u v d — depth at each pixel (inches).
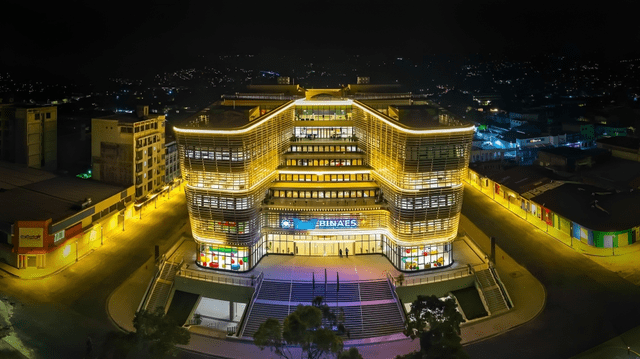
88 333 3270.2
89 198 4539.9
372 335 3420.3
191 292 3831.2
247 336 3410.4
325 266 4057.6
